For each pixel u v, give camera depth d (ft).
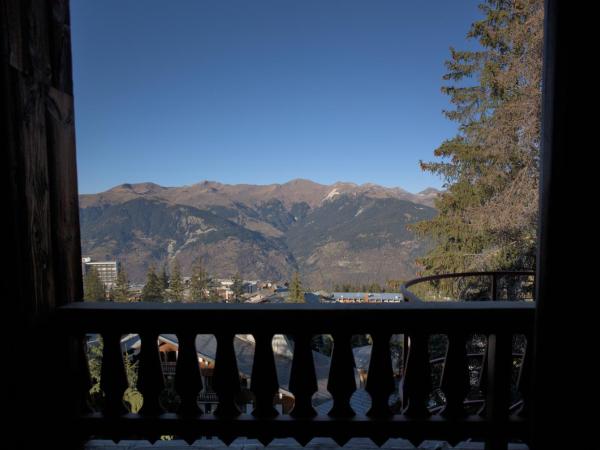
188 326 5.61
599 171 4.40
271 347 5.59
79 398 5.88
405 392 5.64
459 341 5.55
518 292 27.71
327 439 6.48
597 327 4.53
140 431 5.70
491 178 33.73
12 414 4.98
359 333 5.56
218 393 5.66
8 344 4.93
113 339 5.67
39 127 5.26
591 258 4.48
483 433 5.61
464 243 35.47
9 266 4.92
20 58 4.95
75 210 5.98
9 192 4.86
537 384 4.79
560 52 4.41
